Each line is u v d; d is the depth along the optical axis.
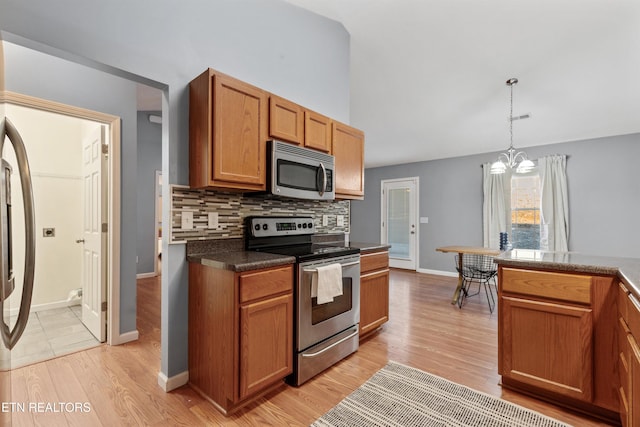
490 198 5.36
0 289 0.84
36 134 3.41
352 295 2.39
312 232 2.74
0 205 0.82
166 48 1.83
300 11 2.65
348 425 1.58
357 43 2.94
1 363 0.84
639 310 1.20
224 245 2.13
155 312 3.37
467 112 3.89
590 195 4.55
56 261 3.51
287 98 2.55
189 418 1.63
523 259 1.88
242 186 1.91
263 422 1.60
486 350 2.49
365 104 3.82
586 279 1.64
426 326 3.05
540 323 1.77
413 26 2.51
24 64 2.15
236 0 2.21
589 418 1.65
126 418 1.62
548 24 2.32
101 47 1.58
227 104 1.83
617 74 2.89
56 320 3.08
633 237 4.25
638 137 4.23
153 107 4.65
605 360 1.60
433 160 6.14
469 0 2.17
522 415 1.67
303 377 1.97
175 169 1.87
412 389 1.91
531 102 3.52
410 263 6.41
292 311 1.93
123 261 2.57
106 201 2.58
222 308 1.69
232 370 1.62
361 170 2.99
